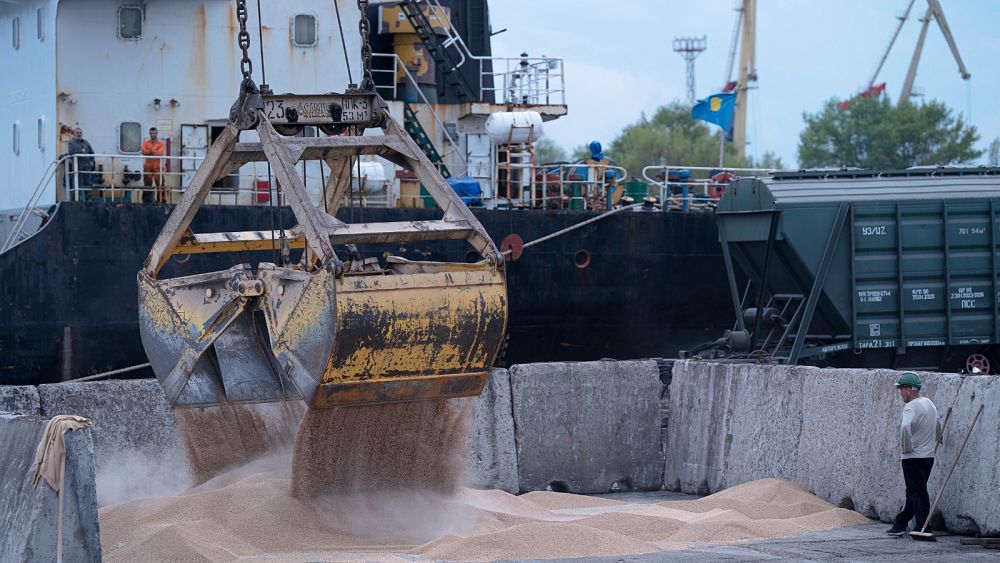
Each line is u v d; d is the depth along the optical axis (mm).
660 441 31109
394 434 21719
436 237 20609
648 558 19750
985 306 38469
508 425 29312
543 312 43469
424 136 46906
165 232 22562
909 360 39156
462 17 54906
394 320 19156
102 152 41031
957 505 22219
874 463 24312
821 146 182250
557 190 49656
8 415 18391
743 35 174125
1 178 46344
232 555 18703
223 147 21672
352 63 44250
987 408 21906
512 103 49281
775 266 38188
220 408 25500
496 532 20719
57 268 37688
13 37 44469
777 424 27562
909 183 38375
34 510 16125
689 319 45656
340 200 24312
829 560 19781
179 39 41844
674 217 44875
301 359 19547
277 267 20453
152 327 22688
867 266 37594
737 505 24531
